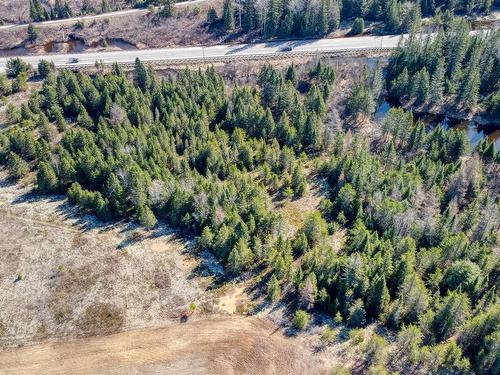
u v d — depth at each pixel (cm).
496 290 7894
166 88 12862
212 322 7731
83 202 9744
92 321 7800
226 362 7162
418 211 9300
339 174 10606
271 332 7562
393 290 7975
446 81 13712
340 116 13288
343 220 9575
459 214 9638
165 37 16525
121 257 8856
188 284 8362
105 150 11012
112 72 13950
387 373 6931
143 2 17875
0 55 16350
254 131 12156
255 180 10819
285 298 8081
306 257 8500
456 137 11362
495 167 10862
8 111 12325
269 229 8950
